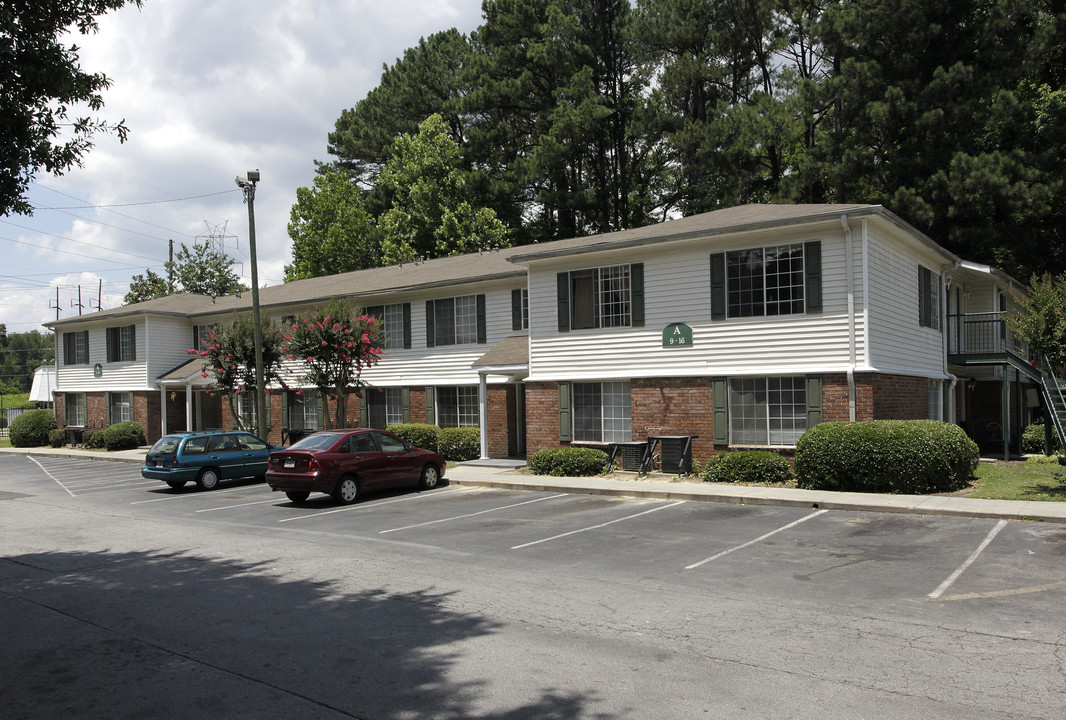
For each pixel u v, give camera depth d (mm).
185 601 8930
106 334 38344
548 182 47688
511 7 46531
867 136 32562
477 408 26391
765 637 7004
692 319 19375
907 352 19609
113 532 14492
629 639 7047
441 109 54125
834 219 17047
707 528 12656
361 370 26594
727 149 37219
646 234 20734
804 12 36750
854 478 15477
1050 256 33719
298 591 9250
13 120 8211
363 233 52844
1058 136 31047
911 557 10031
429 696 5773
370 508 16266
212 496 19750
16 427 42375
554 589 9016
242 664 6621
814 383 17531
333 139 59562
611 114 43875
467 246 45500
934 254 21359
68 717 5566
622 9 44344
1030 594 8172
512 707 5523
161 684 6188
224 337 27000
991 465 20125
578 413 21516
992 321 24938
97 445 36719
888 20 30625
